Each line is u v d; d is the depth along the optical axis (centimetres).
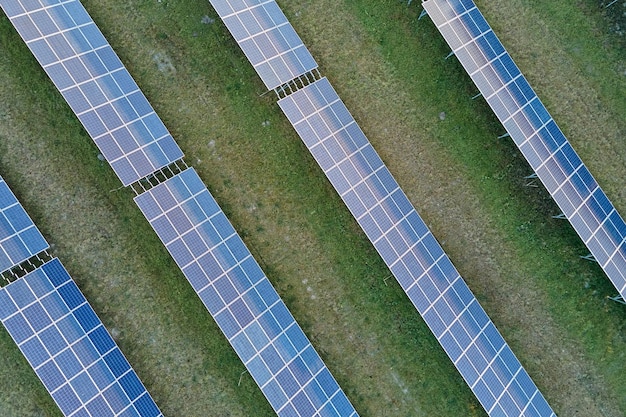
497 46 1645
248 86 1644
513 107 1620
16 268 1495
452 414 1628
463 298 1579
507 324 1662
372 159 1584
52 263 1428
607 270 1603
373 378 1617
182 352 1560
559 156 1625
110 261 1552
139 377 1530
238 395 1569
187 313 1568
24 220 1434
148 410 1434
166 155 1495
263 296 1505
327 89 1586
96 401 1393
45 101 1556
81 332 1416
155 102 1595
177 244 1450
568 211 1602
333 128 1564
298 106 1538
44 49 1409
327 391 1511
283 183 1639
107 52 1489
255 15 1557
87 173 1562
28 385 1488
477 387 1535
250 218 1612
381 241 1540
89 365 1405
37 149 1547
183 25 1625
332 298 1627
